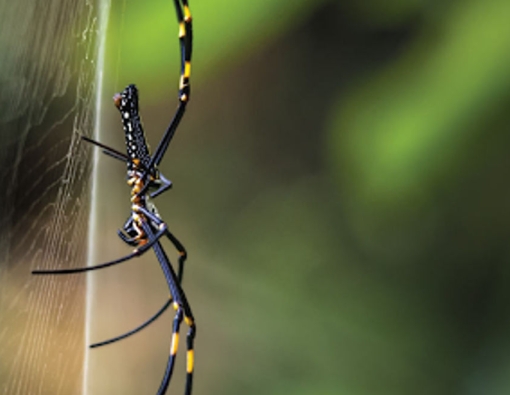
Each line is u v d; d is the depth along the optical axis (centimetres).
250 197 77
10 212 69
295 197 76
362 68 70
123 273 79
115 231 77
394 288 70
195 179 79
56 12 67
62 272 62
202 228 79
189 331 65
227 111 77
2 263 69
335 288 73
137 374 77
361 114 62
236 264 76
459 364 68
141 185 64
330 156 73
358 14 66
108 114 74
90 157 73
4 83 66
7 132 67
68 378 72
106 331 76
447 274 69
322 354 71
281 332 73
